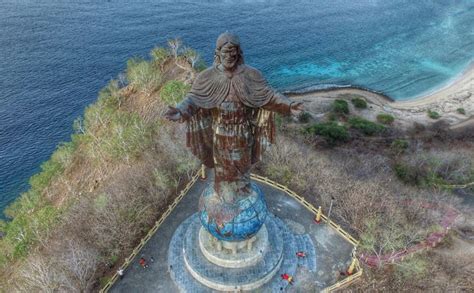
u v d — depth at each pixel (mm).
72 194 66938
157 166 54062
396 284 42531
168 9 139875
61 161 74500
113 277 41875
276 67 116625
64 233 48656
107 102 82562
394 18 148625
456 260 46656
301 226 47906
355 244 45812
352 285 42188
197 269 40812
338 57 123125
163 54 90875
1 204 72312
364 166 62812
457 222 52812
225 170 34281
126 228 45688
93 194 58188
